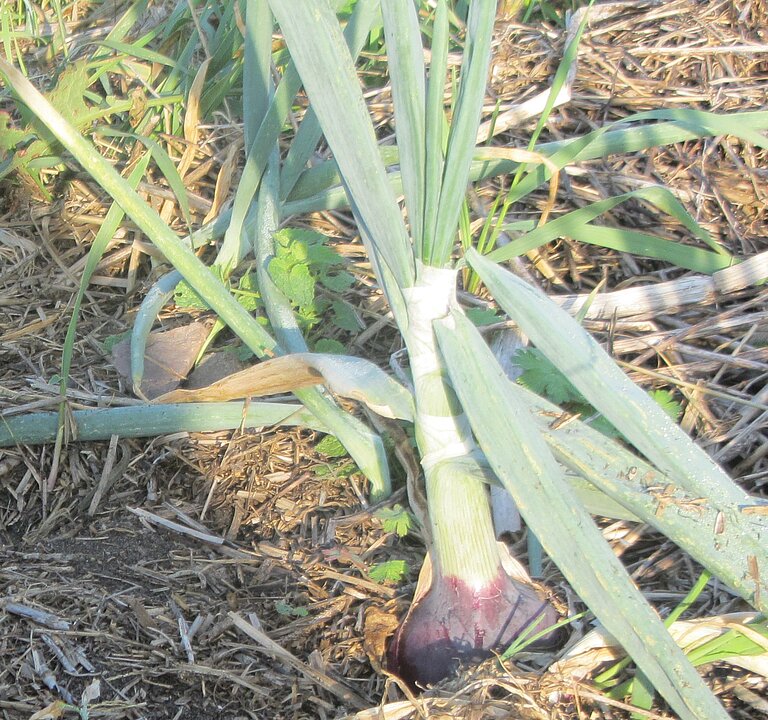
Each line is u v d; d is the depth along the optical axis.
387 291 0.64
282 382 0.71
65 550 0.77
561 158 0.82
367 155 0.59
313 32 0.57
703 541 0.56
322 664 0.71
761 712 0.66
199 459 0.83
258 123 0.87
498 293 0.58
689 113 0.81
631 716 0.65
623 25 1.09
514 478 0.56
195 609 0.74
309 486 0.81
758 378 0.84
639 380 0.85
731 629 0.63
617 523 0.77
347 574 0.76
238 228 0.88
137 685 0.70
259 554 0.78
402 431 0.75
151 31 1.09
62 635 0.72
